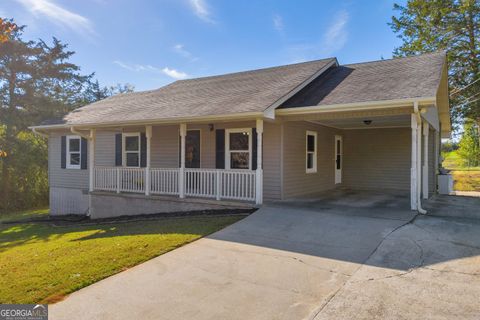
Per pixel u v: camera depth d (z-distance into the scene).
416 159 7.98
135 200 11.44
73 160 15.11
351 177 14.16
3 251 7.57
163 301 3.86
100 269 4.90
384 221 6.97
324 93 9.55
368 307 3.55
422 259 4.85
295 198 10.42
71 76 24.61
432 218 7.32
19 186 21.70
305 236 6.18
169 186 10.96
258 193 9.03
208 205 9.79
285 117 9.65
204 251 5.60
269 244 5.85
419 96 7.38
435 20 21.69
